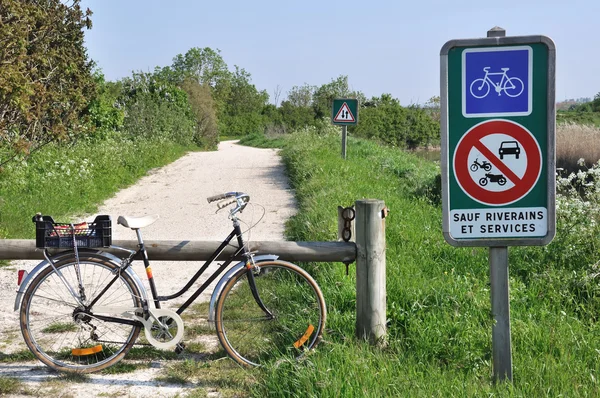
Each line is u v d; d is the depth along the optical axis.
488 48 3.66
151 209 12.07
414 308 5.02
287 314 4.85
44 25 13.45
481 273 6.66
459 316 4.86
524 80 3.66
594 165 7.60
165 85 37.59
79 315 4.44
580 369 4.19
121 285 4.49
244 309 4.71
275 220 10.53
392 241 7.85
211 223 10.49
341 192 11.06
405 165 17.59
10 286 6.69
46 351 4.58
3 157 12.90
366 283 4.50
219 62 97.50
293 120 62.84
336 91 62.25
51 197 11.71
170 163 20.91
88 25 14.91
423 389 3.69
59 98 14.43
